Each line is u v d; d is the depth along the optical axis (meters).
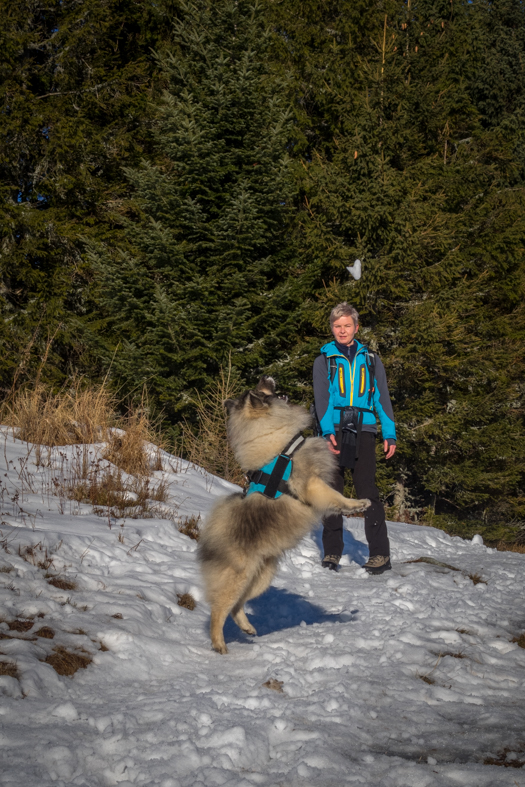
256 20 14.61
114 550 4.50
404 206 13.06
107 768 1.97
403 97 14.29
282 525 3.43
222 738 2.14
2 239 14.89
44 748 2.00
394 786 1.95
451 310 13.34
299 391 13.80
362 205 13.02
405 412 13.80
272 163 13.08
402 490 15.50
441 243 13.15
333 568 5.58
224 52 13.94
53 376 13.91
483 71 20.53
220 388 10.70
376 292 13.89
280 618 4.08
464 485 14.90
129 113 16.31
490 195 15.26
